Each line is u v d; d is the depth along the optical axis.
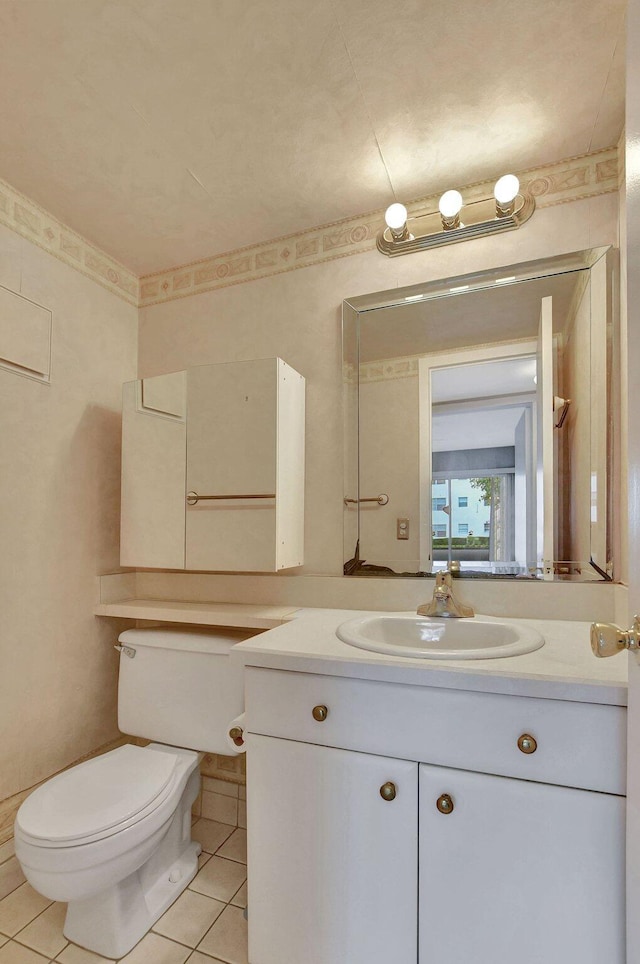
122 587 1.90
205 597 1.82
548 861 0.87
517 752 0.90
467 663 0.96
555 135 1.32
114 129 1.29
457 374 1.53
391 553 1.57
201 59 1.10
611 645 0.68
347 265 1.67
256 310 1.81
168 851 1.44
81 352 1.76
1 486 1.47
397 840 0.97
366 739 1.00
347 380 1.65
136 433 1.74
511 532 1.45
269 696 1.09
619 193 1.34
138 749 1.50
